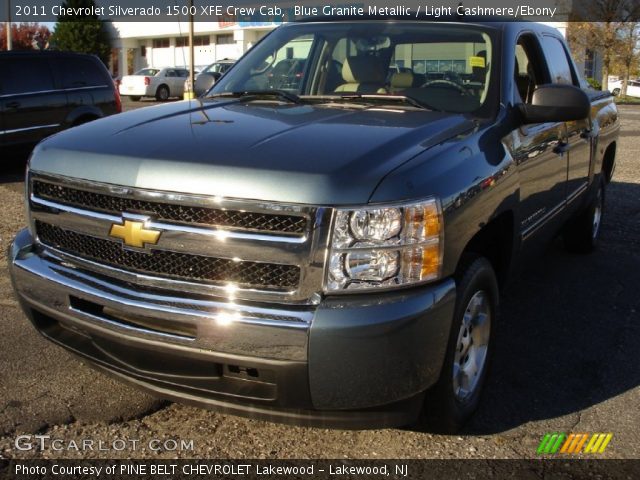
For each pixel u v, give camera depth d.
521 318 4.69
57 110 10.56
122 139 2.94
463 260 3.01
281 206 2.46
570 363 4.00
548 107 3.53
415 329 2.52
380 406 2.63
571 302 5.03
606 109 5.87
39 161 3.04
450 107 3.62
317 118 3.24
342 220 2.46
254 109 3.51
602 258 6.19
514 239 3.55
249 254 2.52
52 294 2.95
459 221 2.76
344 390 2.50
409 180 2.58
